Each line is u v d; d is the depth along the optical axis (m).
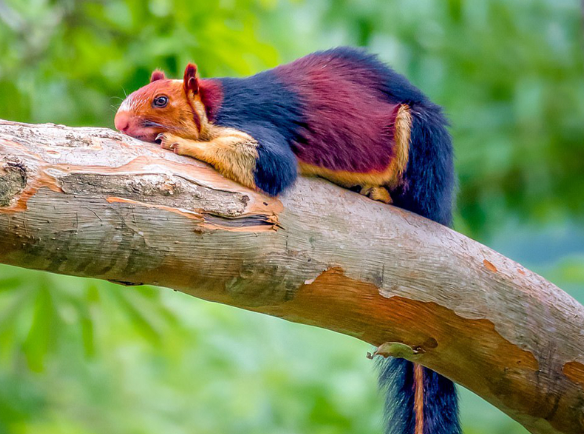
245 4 12.11
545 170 20.42
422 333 7.80
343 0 17.23
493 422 17.78
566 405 8.09
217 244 6.77
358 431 17.41
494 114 20.64
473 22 20.61
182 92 8.28
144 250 6.44
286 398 17.98
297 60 9.13
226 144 7.20
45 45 12.56
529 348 7.94
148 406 17.91
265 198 7.20
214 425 18.03
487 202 20.64
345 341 19.41
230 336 17.89
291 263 7.16
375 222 7.67
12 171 5.93
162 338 12.19
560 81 21.14
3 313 11.21
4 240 5.95
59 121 12.35
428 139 8.75
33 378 16.33
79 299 11.52
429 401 9.04
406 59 18.92
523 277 8.10
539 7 21.52
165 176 6.59
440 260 7.78
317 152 8.48
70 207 6.12
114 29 12.33
